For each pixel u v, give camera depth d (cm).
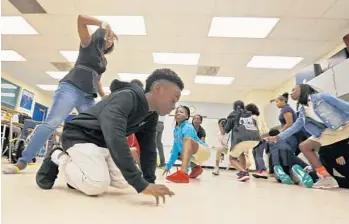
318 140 251
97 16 401
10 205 83
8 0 368
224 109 969
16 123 405
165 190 101
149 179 134
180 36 459
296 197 161
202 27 425
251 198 144
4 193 107
